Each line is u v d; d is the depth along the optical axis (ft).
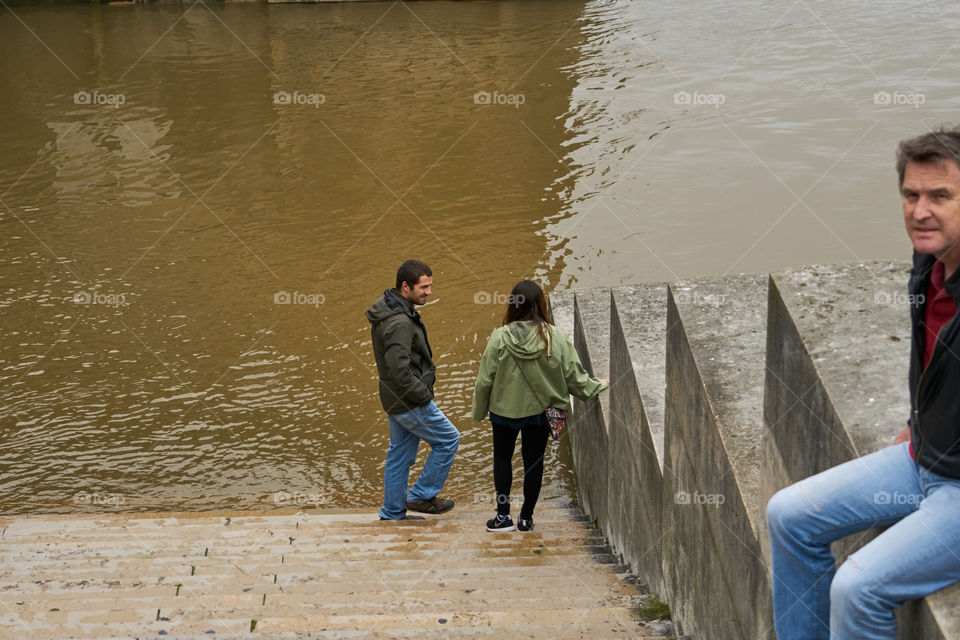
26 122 51.83
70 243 37.11
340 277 33.58
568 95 54.54
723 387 11.78
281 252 35.83
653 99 53.11
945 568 7.12
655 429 15.11
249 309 31.37
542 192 40.98
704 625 12.57
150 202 41.16
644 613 14.69
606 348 20.90
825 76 55.62
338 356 28.32
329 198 41.11
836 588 7.47
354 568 17.67
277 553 18.49
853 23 66.85
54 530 20.02
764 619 10.11
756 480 10.80
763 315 12.67
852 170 42.01
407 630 13.85
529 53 63.26
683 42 64.44
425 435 20.30
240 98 55.52
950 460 7.14
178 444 24.36
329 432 24.79
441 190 41.63
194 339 29.50
